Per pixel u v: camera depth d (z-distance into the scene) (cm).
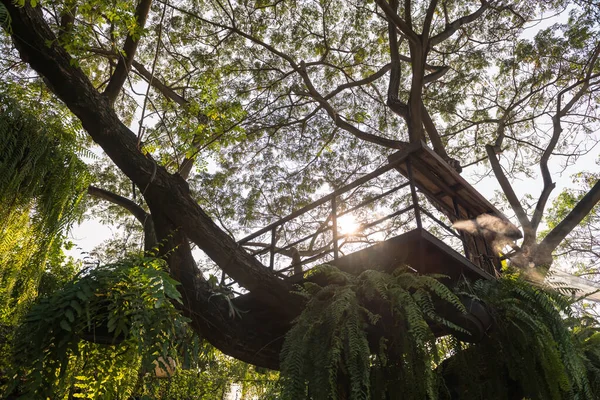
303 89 1017
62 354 314
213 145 594
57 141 420
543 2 975
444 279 461
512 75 1018
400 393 375
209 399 630
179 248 436
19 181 374
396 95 848
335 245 484
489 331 414
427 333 355
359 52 1048
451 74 1055
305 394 342
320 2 1011
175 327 343
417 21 1041
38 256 387
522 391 424
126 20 526
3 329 410
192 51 962
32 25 403
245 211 1014
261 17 995
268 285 452
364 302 413
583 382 398
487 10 1009
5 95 401
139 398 420
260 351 475
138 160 423
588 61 955
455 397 434
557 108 973
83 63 895
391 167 490
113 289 341
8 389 311
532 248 755
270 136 1051
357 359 359
